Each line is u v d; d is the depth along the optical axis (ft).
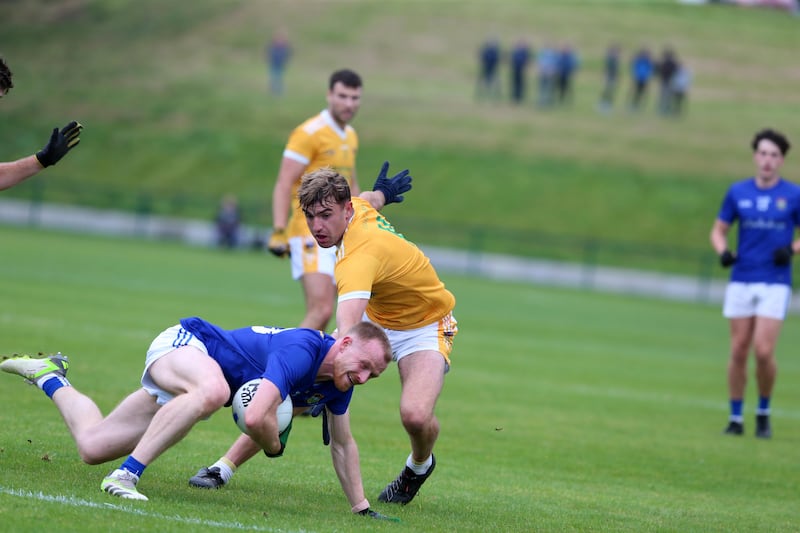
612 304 316.60
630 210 469.98
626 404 136.15
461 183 491.72
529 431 110.73
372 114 573.33
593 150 534.37
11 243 315.78
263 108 583.58
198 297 217.56
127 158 522.06
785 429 127.34
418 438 71.67
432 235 451.94
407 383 72.64
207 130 552.41
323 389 66.80
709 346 223.71
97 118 570.05
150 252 341.82
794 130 569.23
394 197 81.46
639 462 99.81
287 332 66.74
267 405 62.59
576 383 151.64
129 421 66.44
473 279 366.84
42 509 59.36
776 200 120.37
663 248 431.84
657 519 76.64
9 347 125.59
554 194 483.51
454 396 129.90
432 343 74.90
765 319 119.24
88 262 279.90
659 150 536.83
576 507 78.64
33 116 569.64
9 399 97.71
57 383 68.74
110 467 74.23
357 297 69.46
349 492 68.80
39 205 422.82
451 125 563.89
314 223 69.56
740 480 95.40
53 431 85.35
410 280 73.00
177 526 58.95
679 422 126.00
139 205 419.95
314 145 114.93
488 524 70.28
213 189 491.72
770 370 119.24
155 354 66.03
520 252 437.58
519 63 597.52
